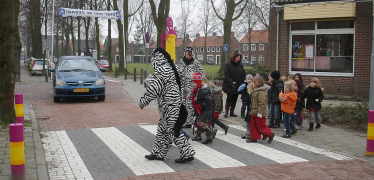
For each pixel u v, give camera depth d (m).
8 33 7.68
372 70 7.86
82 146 6.91
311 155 6.50
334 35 13.94
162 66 5.49
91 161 5.89
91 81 13.28
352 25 13.53
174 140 5.73
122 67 33.00
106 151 6.56
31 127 8.27
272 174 5.32
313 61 14.39
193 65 8.14
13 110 8.00
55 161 5.87
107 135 7.91
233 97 10.12
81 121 9.58
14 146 4.52
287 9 14.20
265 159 6.17
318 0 13.65
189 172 5.34
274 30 14.92
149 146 6.97
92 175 5.16
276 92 8.77
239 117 10.29
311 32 14.29
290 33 14.71
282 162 6.00
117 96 15.40
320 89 8.45
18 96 7.84
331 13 13.34
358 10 13.20
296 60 14.73
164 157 6.05
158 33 20.48
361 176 5.30
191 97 7.02
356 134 8.18
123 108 11.99
